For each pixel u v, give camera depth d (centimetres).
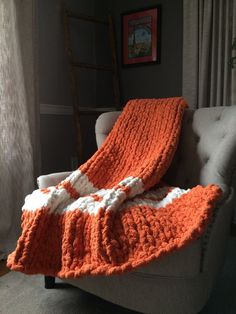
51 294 141
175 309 98
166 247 90
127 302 104
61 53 238
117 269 92
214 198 98
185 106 156
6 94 173
